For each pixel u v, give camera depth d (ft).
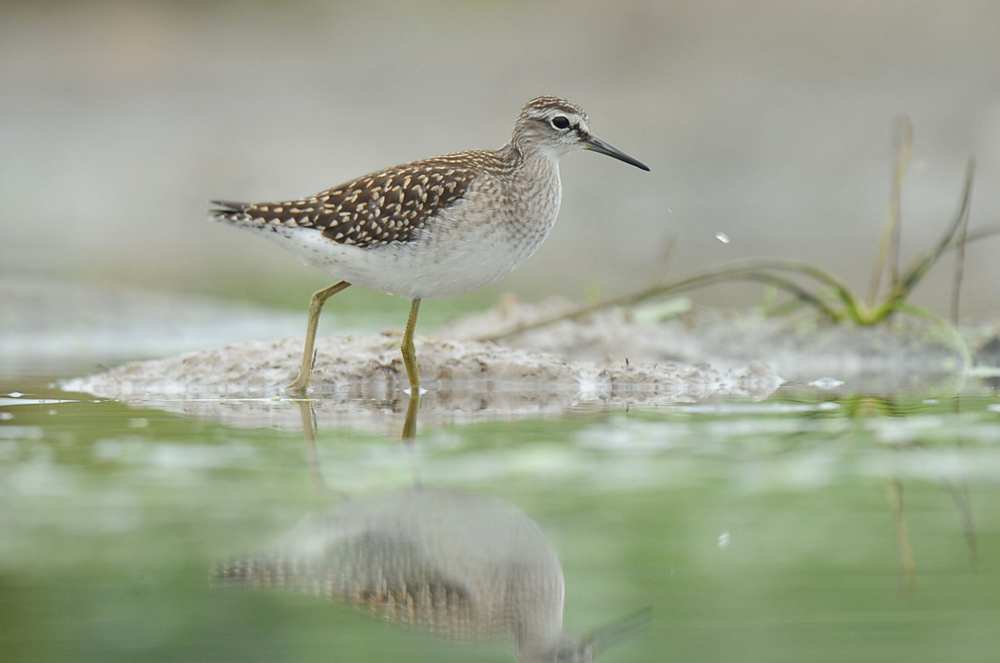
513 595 20.94
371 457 28.76
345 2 127.95
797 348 51.44
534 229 41.09
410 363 40.42
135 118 120.67
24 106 121.49
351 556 22.08
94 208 113.29
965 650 18.44
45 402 37.91
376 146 114.93
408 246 38.75
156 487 25.82
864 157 110.83
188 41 126.11
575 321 54.60
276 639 19.11
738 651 18.62
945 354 50.21
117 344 55.88
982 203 105.40
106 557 21.84
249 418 34.60
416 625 20.16
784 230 102.12
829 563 21.72
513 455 28.96
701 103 115.65
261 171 113.91
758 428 32.71
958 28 113.50
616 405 37.63
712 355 51.11
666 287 51.21
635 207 111.86
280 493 25.45
